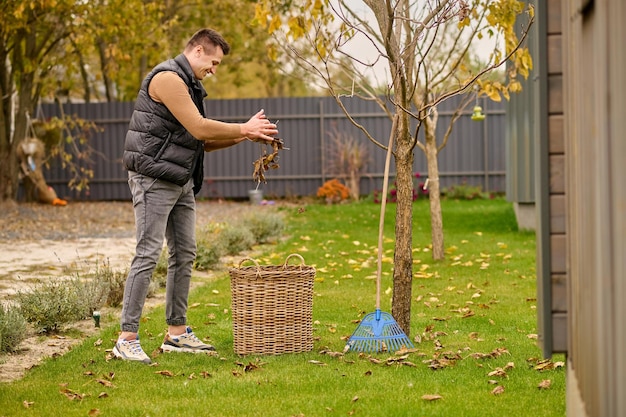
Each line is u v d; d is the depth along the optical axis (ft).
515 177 39.78
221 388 14.34
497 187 62.54
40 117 63.57
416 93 29.55
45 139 61.36
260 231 37.52
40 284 26.14
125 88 80.48
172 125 16.55
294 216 49.60
